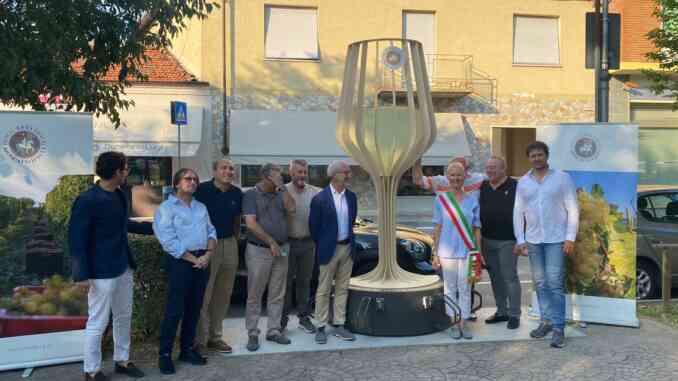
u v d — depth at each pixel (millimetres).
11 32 6680
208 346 5836
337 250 6109
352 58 6441
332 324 6449
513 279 6504
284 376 5180
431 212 19703
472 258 6156
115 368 5258
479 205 6629
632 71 19609
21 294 5352
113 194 5035
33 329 5359
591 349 5836
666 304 7180
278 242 5871
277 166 5781
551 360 5535
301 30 18828
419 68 6355
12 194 5379
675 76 9070
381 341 6113
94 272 4938
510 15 19828
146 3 7418
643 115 20438
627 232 6547
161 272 6047
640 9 19906
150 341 6113
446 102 19859
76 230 4809
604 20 8812
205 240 5332
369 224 8719
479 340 6133
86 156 5605
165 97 17828
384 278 6480
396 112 6312
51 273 5445
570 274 6824
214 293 5805
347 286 6273
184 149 17172
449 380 5070
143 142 16781
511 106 20016
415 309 6258
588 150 6676
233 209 5719
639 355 5648
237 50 18500
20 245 5367
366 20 19062
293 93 18812
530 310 7016
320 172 19281
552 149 6879
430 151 19000
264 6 18562
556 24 20234
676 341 6074
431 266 7820
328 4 18844
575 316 6820
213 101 18344
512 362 5492
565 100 20297
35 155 5449
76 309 5496
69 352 5469
